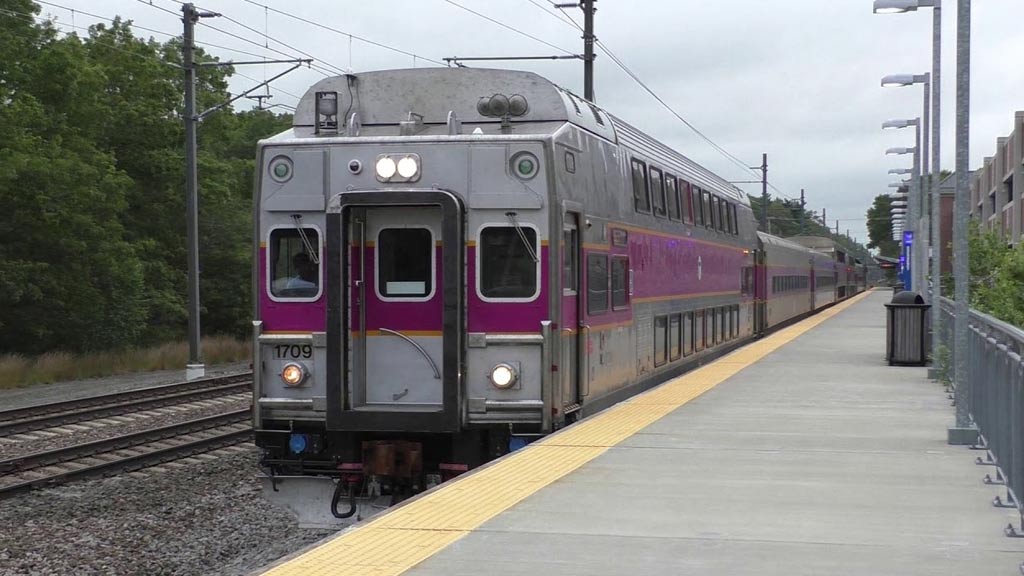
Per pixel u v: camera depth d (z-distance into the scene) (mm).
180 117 42562
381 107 11828
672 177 17656
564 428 11344
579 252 11805
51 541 11062
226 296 44000
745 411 13094
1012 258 19953
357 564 6188
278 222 11188
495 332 10922
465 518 7348
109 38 43469
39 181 31734
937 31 20547
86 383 27766
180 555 11000
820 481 8680
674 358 17719
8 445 16391
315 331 11125
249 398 22781
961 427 10695
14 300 32031
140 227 40781
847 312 50062
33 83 35594
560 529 7047
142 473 14469
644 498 8008
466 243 10930
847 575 5984
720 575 5988
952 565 6191
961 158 11273
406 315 11062
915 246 38219
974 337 11438
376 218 11078
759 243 31109
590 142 12453
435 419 10680
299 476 11328
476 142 10930
